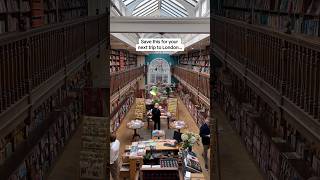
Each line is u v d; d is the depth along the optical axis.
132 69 22.95
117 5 10.73
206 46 15.80
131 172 9.57
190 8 14.70
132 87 23.28
